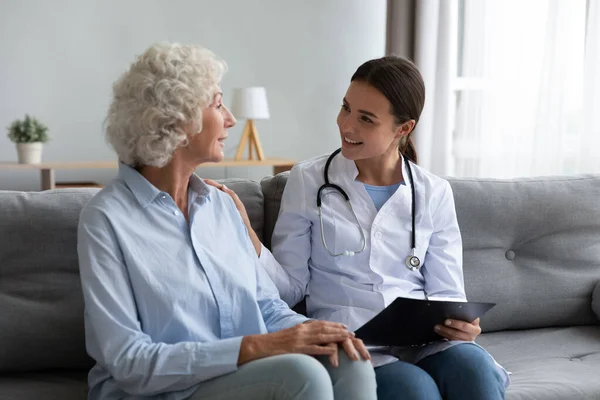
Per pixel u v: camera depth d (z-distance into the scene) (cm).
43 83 470
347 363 150
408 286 192
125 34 480
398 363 168
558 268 234
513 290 227
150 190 158
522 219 231
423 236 194
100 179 486
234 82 505
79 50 473
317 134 525
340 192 192
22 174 471
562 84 412
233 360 144
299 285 192
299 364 139
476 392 164
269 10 505
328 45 519
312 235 194
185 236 160
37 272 182
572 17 409
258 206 207
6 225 180
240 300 163
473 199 227
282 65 512
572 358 209
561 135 415
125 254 150
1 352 176
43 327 179
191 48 161
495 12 457
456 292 193
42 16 465
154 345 146
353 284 189
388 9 485
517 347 216
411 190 194
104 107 481
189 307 155
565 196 236
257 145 474
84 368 186
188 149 161
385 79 182
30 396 166
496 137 462
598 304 229
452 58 475
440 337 177
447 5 470
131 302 149
